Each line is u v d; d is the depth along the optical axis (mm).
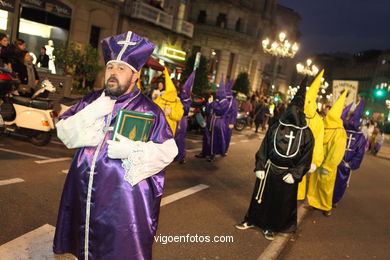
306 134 4562
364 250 5004
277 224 4746
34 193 4906
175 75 25797
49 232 3850
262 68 45250
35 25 17344
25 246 3473
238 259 4043
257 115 18547
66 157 6941
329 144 6047
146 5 24141
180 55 29516
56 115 7551
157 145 2549
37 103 7262
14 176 5418
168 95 7355
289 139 4523
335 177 6301
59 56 13828
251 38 39812
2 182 5090
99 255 2529
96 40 21641
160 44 27703
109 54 2590
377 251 5047
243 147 12805
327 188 6223
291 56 20031
